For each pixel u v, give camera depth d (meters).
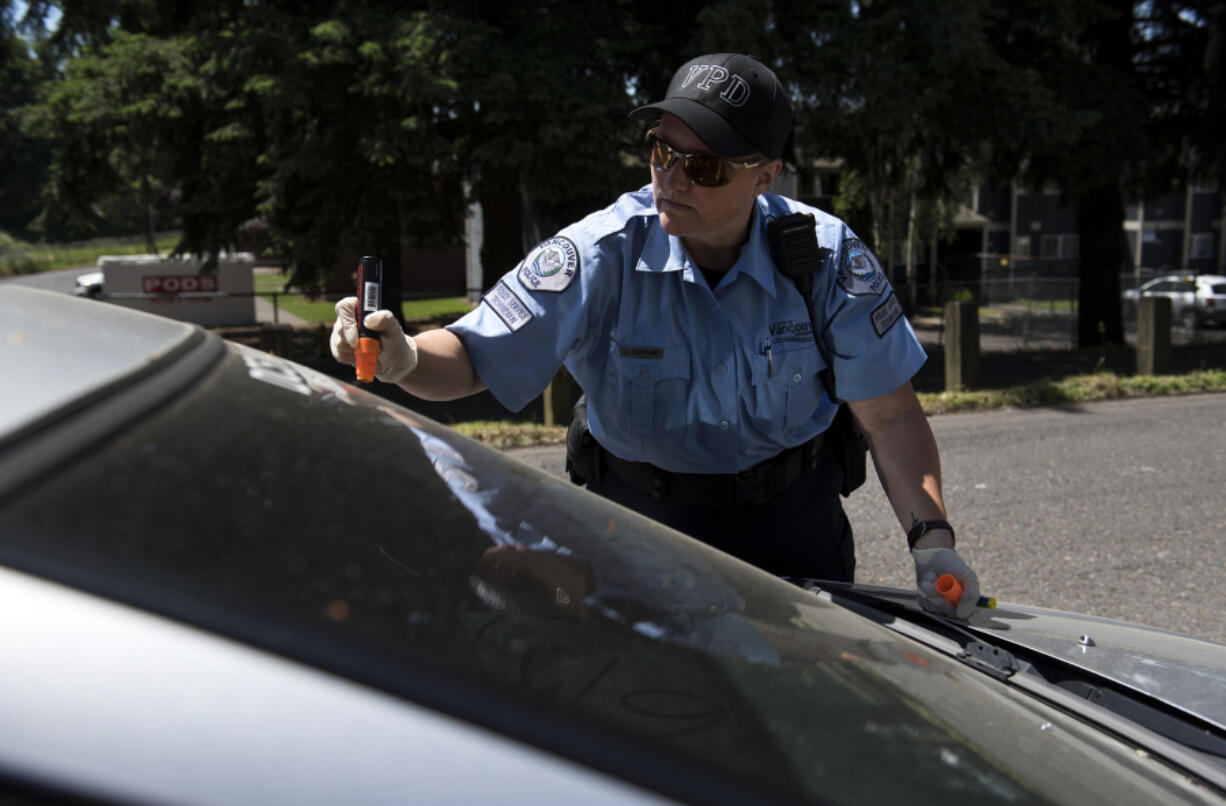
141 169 11.12
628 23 10.51
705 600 1.07
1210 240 34.97
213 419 0.82
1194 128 13.38
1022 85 10.55
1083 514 4.86
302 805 0.53
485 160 9.56
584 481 2.28
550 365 1.85
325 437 0.92
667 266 1.87
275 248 10.74
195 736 0.53
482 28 9.33
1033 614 1.81
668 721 0.78
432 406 8.80
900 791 0.89
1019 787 0.97
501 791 0.60
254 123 9.96
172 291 20.95
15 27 10.84
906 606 1.75
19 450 0.61
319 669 0.59
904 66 9.55
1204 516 4.84
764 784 0.77
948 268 31.52
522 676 0.71
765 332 1.92
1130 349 14.27
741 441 2.00
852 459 2.22
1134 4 13.20
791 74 9.37
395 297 12.48
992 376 11.20
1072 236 34.56
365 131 9.31
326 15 9.66
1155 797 1.07
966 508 4.98
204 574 0.61
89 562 0.56
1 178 54.19
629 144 9.80
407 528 0.83
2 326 0.83
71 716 0.50
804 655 1.06
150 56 9.88
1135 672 1.53
